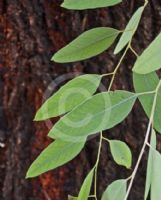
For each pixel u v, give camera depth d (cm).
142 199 119
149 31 111
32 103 119
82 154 119
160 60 71
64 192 121
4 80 118
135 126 116
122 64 114
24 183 122
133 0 111
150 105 81
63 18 114
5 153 123
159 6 110
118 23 112
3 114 120
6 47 116
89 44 82
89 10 112
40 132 120
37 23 114
